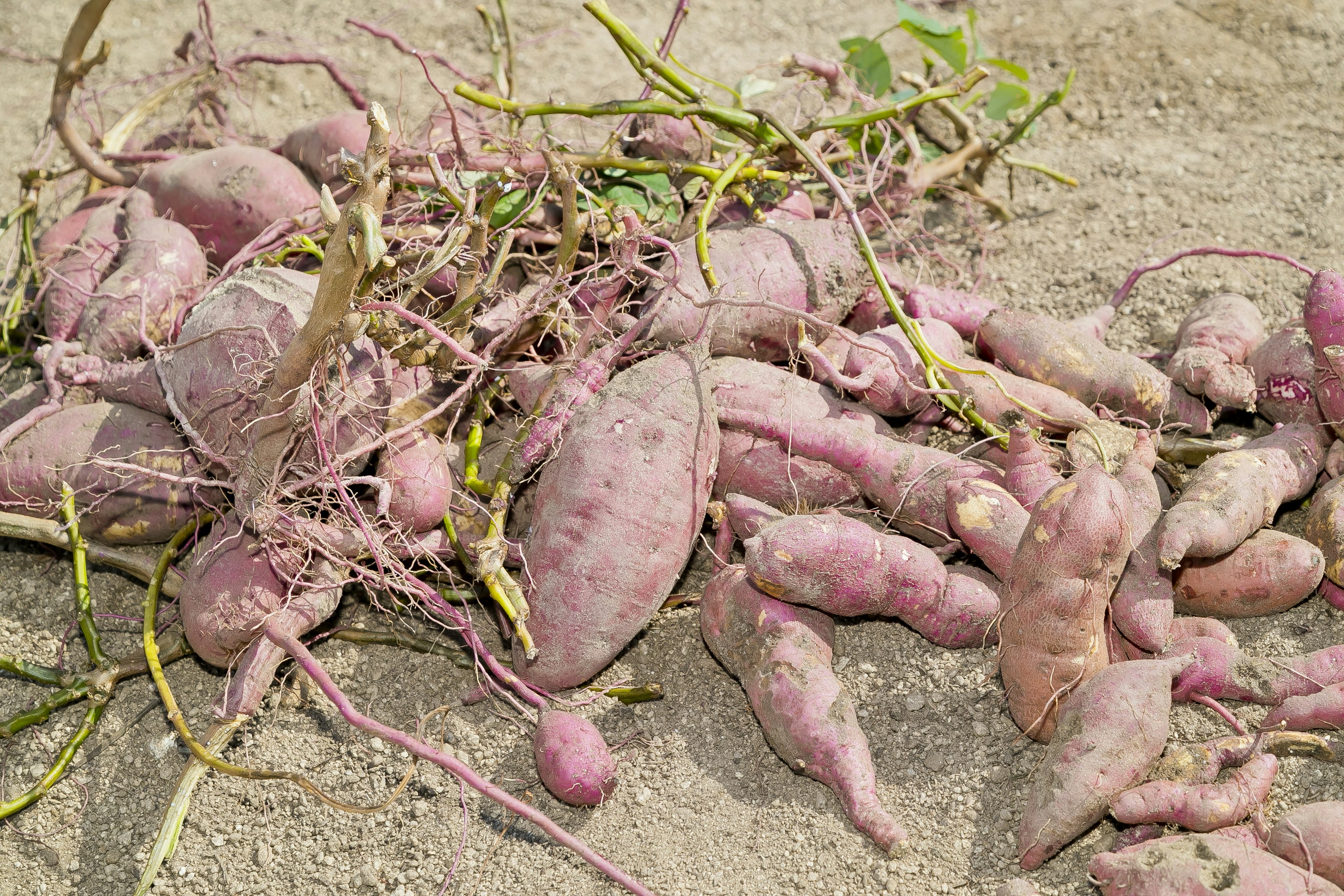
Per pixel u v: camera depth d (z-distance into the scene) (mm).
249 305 1718
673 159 1874
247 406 1707
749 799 1661
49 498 1771
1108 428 1744
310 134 1888
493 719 1716
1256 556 1686
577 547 1675
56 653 1770
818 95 2004
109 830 1690
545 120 1900
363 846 1662
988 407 1763
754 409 1731
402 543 1708
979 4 2260
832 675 1660
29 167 1973
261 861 1662
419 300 1803
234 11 2303
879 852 1626
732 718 1701
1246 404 1764
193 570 1722
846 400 1768
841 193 1751
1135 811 1594
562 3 2281
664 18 2270
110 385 1781
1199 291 1915
